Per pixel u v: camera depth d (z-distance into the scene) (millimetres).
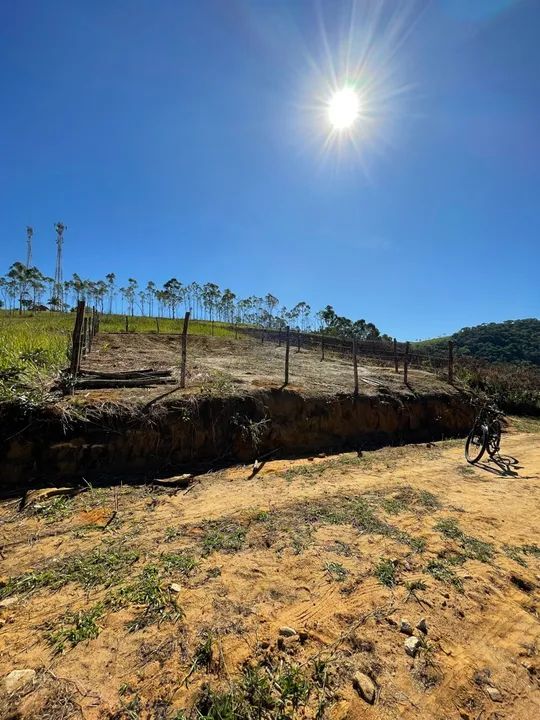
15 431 5094
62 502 4508
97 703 2037
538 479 6504
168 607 2793
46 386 6176
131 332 19891
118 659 2328
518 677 2400
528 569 3615
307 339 28453
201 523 4188
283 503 4824
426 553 3752
